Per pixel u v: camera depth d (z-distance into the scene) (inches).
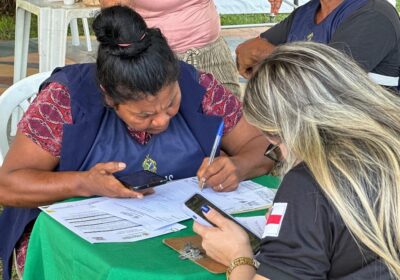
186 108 86.4
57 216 74.2
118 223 73.2
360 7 102.3
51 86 83.4
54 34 176.1
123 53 73.0
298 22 113.0
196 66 125.6
